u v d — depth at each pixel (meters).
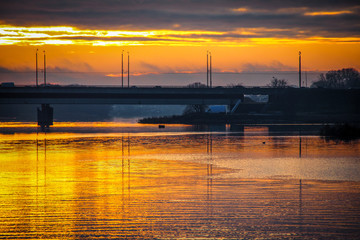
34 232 42.16
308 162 78.19
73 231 42.28
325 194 53.94
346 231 42.16
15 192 55.56
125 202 51.00
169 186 58.53
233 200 51.47
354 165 74.44
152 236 41.12
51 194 54.50
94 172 69.06
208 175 65.88
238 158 84.19
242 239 40.62
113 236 41.19
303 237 40.94
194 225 43.69
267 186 58.12
